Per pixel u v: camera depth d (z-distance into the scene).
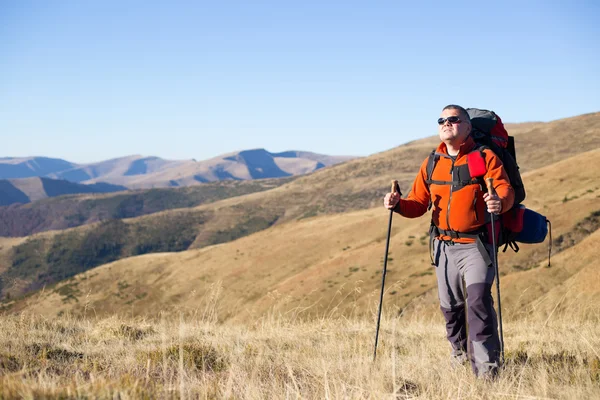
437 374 4.11
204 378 3.76
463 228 4.18
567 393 3.35
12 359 4.36
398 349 5.92
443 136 4.23
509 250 59.28
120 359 4.75
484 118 4.42
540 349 5.29
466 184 4.17
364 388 3.45
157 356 4.78
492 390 3.47
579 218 62.91
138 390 2.96
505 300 38.44
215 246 129.38
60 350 5.08
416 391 3.50
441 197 4.28
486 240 4.18
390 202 4.49
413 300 51.69
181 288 104.81
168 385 3.48
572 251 43.88
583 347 5.26
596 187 74.62
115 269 118.75
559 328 7.27
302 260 102.56
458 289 4.37
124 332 6.57
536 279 39.97
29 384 2.93
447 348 5.91
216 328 7.03
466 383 3.58
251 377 3.79
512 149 4.53
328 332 6.72
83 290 110.50
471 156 4.18
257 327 7.16
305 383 3.82
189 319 7.26
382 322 7.55
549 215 66.25
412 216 4.56
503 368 3.98
